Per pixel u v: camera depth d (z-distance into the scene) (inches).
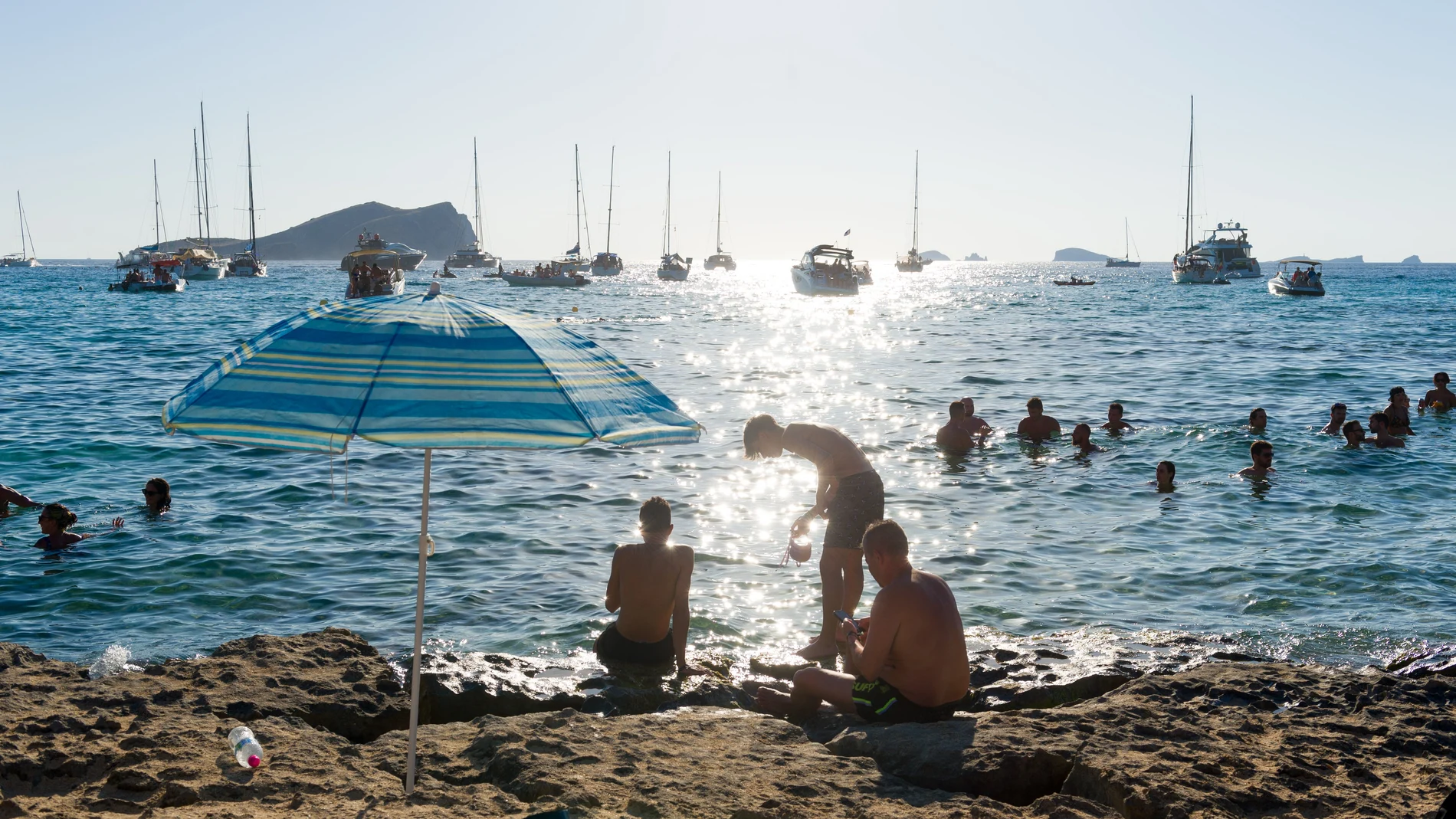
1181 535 419.8
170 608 326.0
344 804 170.2
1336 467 545.3
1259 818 175.8
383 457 568.4
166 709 212.1
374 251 4271.7
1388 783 189.5
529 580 356.2
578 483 512.7
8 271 7327.8
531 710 239.9
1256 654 288.5
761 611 329.7
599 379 160.2
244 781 176.4
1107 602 338.0
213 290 3299.7
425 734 207.8
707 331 1723.7
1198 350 1286.9
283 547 392.5
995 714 220.8
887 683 221.3
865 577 364.2
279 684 231.8
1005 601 339.3
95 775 179.8
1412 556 383.6
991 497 488.7
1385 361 1138.7
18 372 979.9
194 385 149.3
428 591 343.6
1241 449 594.2
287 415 136.9
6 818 161.2
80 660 282.4
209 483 499.5
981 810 173.0
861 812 172.9
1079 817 172.4
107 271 7293.3
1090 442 609.3
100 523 423.5
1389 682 238.8
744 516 452.4
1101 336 1552.7
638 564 271.1
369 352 148.9
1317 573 365.4
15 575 356.2
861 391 898.1
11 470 528.1
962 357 1221.7
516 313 174.9
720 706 248.1
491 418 139.6
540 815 159.8
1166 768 189.2
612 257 5108.3
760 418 300.7
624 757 194.2
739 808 173.0
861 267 3949.3
